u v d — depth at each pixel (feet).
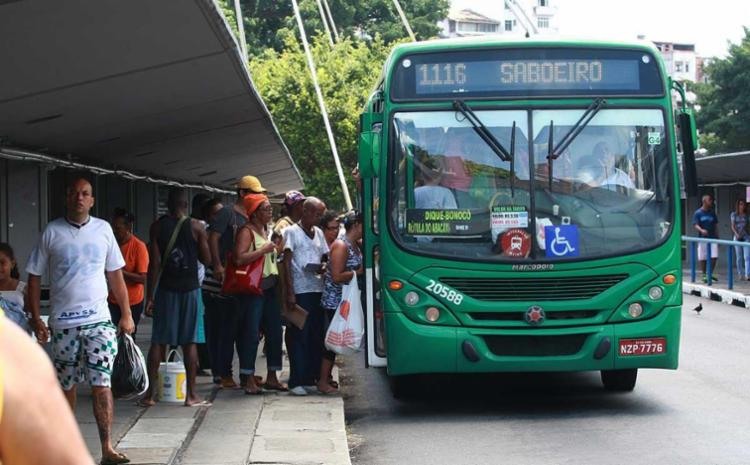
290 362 35.01
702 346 48.39
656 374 40.24
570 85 32.37
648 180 32.17
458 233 31.60
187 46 28.89
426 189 31.81
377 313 33.88
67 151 48.11
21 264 45.80
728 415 31.50
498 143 31.99
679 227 32.17
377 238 33.14
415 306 31.42
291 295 34.65
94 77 30.55
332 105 162.20
